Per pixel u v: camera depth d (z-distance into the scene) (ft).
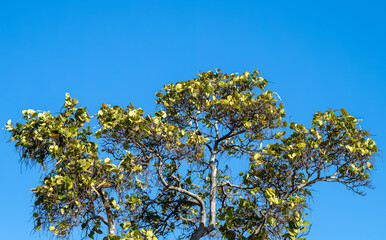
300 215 27.96
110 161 27.48
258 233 27.09
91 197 26.55
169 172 33.30
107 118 27.45
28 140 26.55
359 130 28.91
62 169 26.50
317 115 30.04
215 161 32.78
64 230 26.02
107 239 26.02
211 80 34.06
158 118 29.09
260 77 34.06
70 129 26.35
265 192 27.73
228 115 32.24
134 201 27.96
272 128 31.35
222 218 28.94
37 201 26.30
